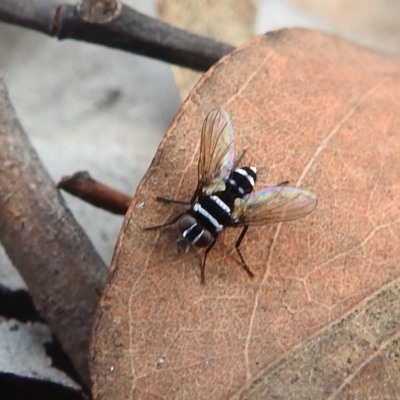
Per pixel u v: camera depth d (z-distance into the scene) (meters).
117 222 0.11
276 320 0.08
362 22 0.13
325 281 0.08
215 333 0.08
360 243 0.08
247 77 0.09
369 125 0.09
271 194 0.08
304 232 0.08
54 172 0.11
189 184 0.08
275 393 0.08
